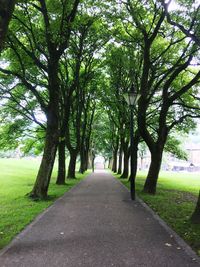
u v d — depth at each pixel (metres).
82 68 27.14
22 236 8.31
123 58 24.52
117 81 28.67
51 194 17.53
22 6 15.34
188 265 6.20
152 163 19.22
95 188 22.33
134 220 10.47
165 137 19.28
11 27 16.02
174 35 20.48
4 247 7.32
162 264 6.23
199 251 7.05
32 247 7.33
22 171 40.47
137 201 15.26
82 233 8.66
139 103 18.67
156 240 7.96
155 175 19.16
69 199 15.87
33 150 35.28
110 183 27.53
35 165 57.69
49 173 16.23
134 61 23.66
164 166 100.12
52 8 15.48
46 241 7.84
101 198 16.38
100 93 31.19
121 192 19.55
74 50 21.62
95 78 28.50
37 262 6.32
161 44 22.19
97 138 61.56
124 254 6.84
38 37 16.41
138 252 6.98
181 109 23.97
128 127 31.77
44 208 12.78
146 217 11.01
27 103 23.97
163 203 14.48
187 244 7.61
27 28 15.99
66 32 15.14
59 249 7.19
